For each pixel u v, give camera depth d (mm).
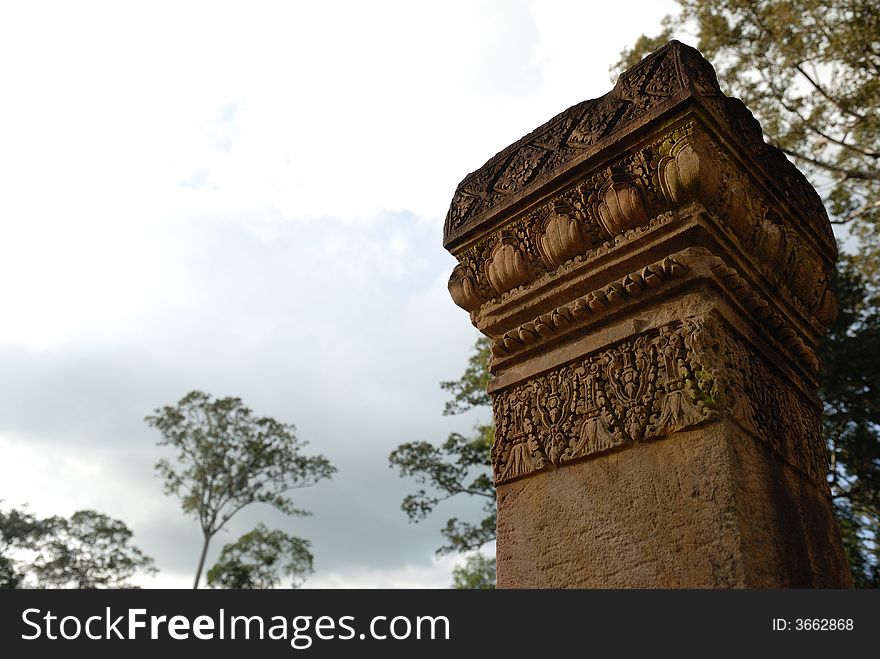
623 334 2490
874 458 11039
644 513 2191
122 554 39281
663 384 2311
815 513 2523
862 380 11352
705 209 2379
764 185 2740
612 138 2562
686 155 2330
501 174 3068
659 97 2496
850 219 12062
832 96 11812
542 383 2732
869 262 12281
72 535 38531
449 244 3139
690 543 2037
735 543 1941
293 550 34406
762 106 12484
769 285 2715
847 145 11656
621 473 2318
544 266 2795
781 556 2113
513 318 2875
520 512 2582
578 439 2492
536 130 3037
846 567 2541
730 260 2512
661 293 2428
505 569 2516
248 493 36219
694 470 2127
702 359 2234
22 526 36906
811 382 2961
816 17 11406
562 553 2361
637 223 2504
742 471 2111
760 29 12039
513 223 2916
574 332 2689
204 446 36031
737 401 2240
